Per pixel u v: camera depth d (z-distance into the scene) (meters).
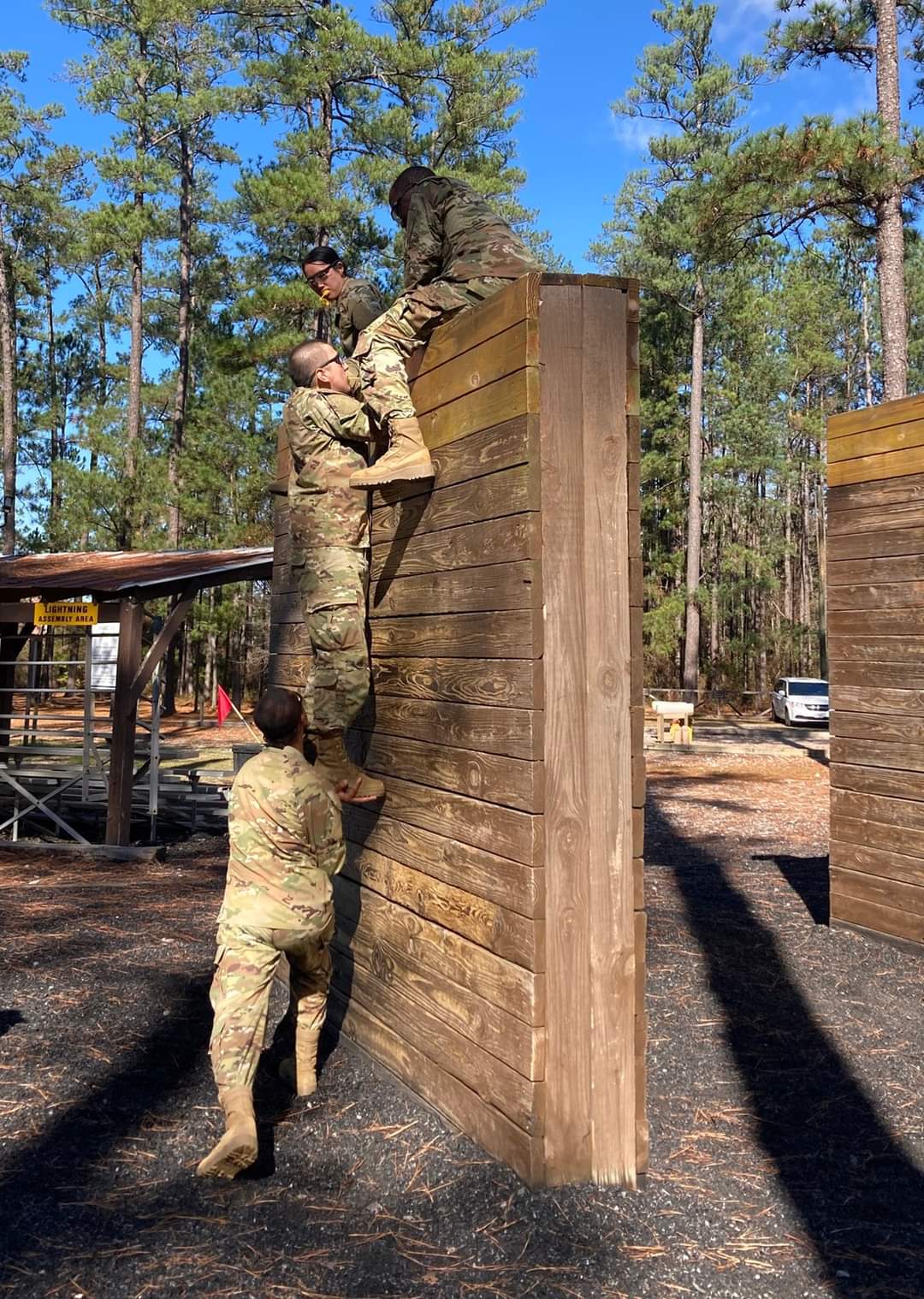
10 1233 3.05
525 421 3.36
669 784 16.36
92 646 11.19
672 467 35.97
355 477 3.91
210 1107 3.98
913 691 6.46
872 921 6.70
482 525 3.65
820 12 17.91
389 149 22.89
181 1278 2.83
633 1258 2.95
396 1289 2.78
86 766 11.02
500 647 3.51
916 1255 3.03
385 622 4.46
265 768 3.72
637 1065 3.42
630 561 3.49
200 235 34.75
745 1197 3.36
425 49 21.91
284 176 21.39
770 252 32.22
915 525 6.50
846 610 6.99
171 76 30.09
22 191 32.72
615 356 3.49
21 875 9.45
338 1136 3.72
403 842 4.23
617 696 3.44
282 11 23.64
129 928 6.93
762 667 42.59
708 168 17.78
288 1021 4.74
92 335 45.06
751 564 36.50
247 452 26.03
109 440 28.86
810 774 17.86
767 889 8.27
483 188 22.36
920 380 40.53
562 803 3.33
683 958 6.17
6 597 11.39
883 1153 3.73
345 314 5.12
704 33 31.30
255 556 12.01
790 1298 2.79
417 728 4.14
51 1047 4.55
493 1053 3.49
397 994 4.23
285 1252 2.96
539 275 3.38
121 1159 3.55
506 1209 3.16
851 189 17.23
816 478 46.38
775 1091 4.29
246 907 3.55
